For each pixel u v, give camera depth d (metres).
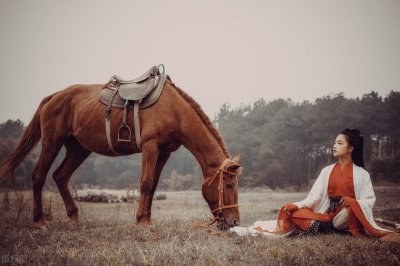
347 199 5.34
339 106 57.22
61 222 7.35
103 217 8.68
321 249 4.44
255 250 4.46
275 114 69.50
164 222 7.04
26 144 7.84
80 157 7.97
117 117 6.87
